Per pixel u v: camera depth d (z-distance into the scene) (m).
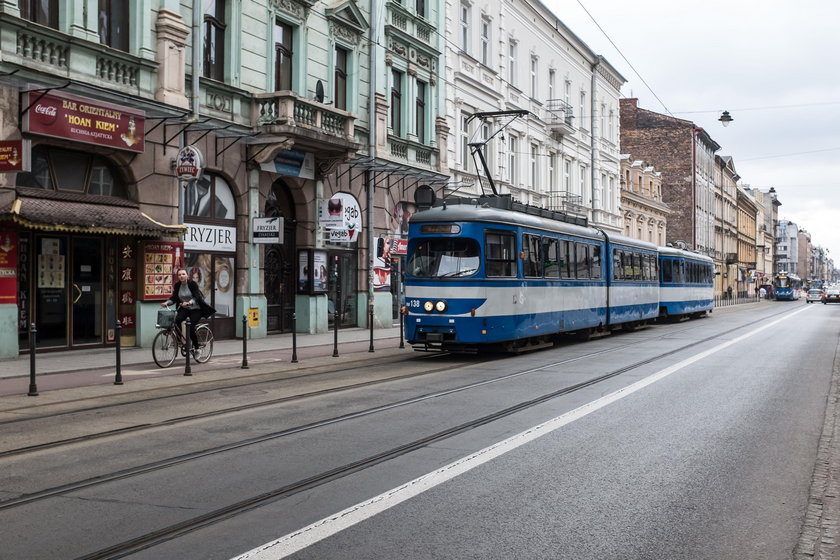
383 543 4.96
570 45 44.31
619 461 7.23
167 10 17.66
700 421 9.32
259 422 9.11
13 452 7.52
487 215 16.70
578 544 4.99
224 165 19.89
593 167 48.19
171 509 5.69
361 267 26.14
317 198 23.64
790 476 6.77
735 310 53.69
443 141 30.23
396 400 10.78
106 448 7.73
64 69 15.33
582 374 13.88
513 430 8.63
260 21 20.95
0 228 14.52
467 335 16.25
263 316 21.30
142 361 15.15
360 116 25.47
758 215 123.31
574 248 21.30
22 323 15.40
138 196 17.16
